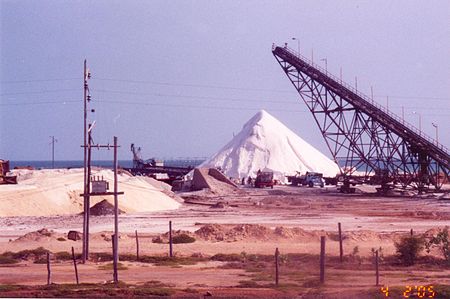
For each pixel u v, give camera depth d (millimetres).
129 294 38719
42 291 39875
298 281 43125
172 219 95875
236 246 64125
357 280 42812
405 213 102188
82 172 134375
